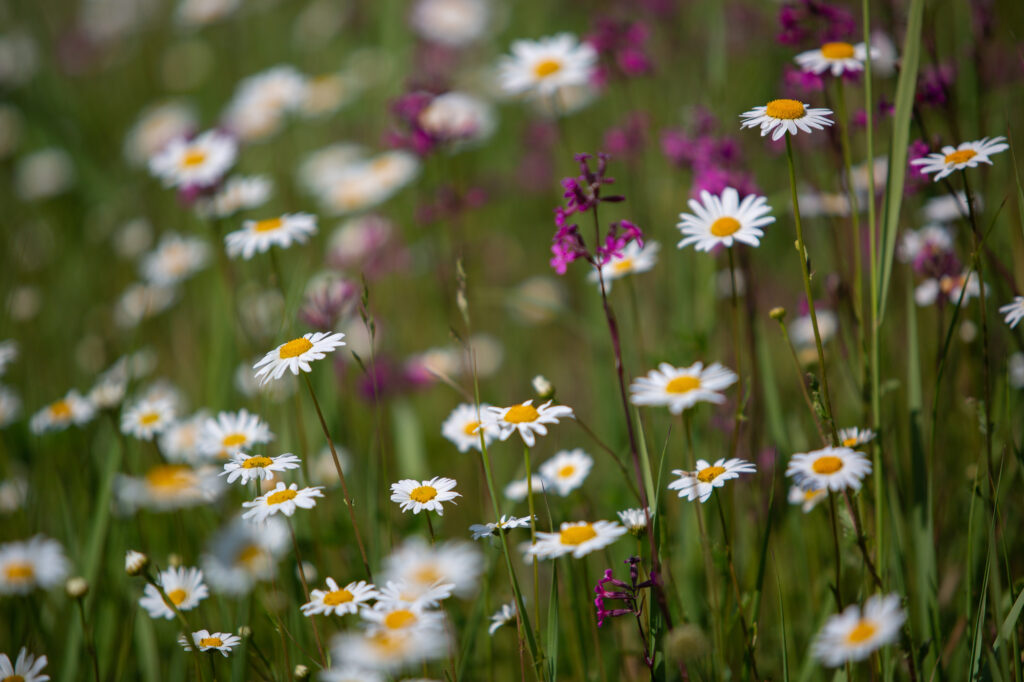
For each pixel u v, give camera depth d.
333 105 7.04
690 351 3.55
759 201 2.32
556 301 5.21
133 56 9.59
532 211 6.31
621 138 4.51
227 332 4.20
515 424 2.23
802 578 2.98
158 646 3.07
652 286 4.55
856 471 2.00
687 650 1.90
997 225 3.31
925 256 2.98
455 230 4.68
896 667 2.49
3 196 7.95
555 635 2.21
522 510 3.35
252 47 9.16
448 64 7.55
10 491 3.60
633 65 4.40
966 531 2.97
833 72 2.79
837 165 3.11
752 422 3.04
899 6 3.39
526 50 4.33
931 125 3.56
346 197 5.79
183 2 9.27
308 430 3.62
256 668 2.46
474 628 2.76
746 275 3.08
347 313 3.83
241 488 3.02
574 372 4.93
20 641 3.00
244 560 2.46
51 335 5.59
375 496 2.96
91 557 3.01
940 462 3.00
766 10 5.42
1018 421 2.99
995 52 3.88
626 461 3.46
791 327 3.97
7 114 8.37
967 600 2.43
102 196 7.13
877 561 2.42
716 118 3.83
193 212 5.52
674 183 4.51
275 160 6.85
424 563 2.05
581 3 6.73
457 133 4.45
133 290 5.53
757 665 2.75
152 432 3.32
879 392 2.46
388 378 4.13
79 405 3.52
